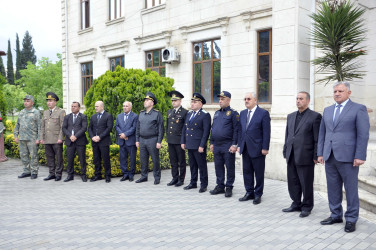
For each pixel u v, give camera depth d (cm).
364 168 590
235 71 1047
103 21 1560
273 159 741
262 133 557
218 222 464
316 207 535
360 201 525
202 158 643
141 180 740
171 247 379
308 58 820
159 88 899
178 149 693
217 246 381
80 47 1716
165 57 1226
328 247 376
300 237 406
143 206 547
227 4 1060
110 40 1532
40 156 971
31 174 788
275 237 407
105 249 376
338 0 704
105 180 752
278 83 826
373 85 922
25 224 464
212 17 1106
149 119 713
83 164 753
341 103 446
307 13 813
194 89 1197
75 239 407
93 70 1630
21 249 379
